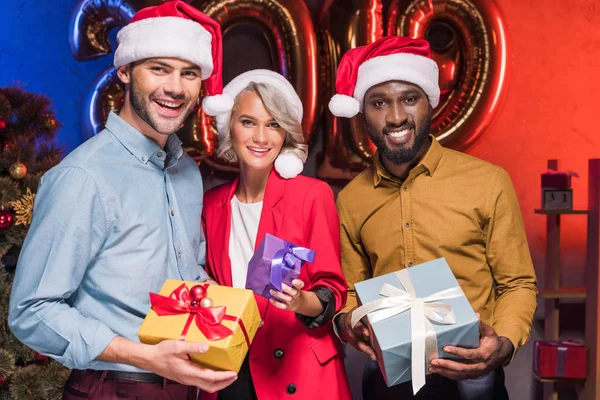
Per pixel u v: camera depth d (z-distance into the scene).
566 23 3.08
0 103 2.35
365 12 2.75
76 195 1.46
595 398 2.77
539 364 2.84
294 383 1.80
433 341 1.49
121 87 2.79
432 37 2.96
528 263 1.91
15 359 2.33
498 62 2.77
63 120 3.03
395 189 1.98
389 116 1.90
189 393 1.63
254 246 1.88
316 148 3.03
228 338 1.35
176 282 1.50
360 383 3.12
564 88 3.08
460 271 1.92
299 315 1.75
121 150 1.58
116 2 2.67
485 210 1.90
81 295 1.53
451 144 2.81
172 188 1.67
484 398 1.81
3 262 2.43
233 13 2.74
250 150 1.87
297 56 2.74
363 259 2.07
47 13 3.01
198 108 2.76
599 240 2.76
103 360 1.42
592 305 2.79
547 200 2.88
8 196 2.29
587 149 3.09
